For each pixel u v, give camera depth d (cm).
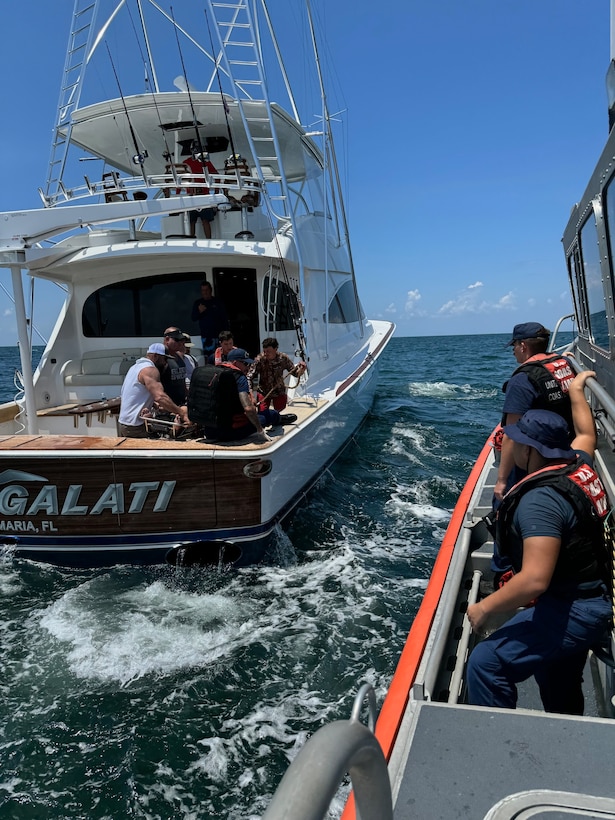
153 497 440
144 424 519
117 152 858
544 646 198
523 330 362
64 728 297
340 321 865
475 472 449
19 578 447
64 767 273
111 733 294
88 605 410
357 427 903
